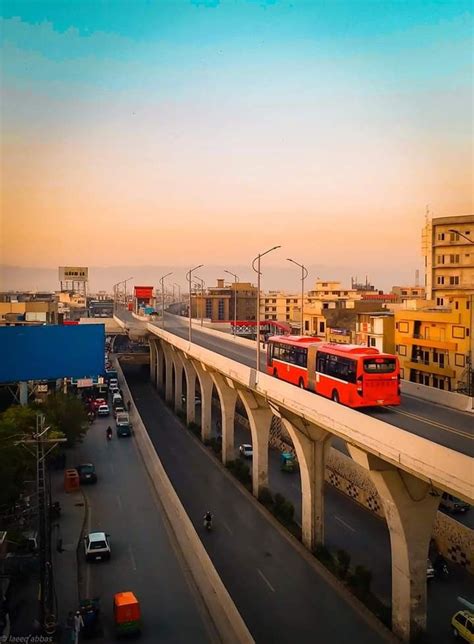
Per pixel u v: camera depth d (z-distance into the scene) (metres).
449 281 90.06
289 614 33.16
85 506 48.44
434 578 36.66
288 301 162.25
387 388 35.19
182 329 107.44
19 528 40.94
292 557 40.59
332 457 54.62
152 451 59.72
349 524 46.00
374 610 33.34
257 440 52.41
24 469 44.50
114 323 126.94
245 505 51.12
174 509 44.97
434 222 91.06
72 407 65.62
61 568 37.00
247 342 78.19
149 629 30.22
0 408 64.62
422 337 67.94
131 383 122.62
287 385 38.53
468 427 30.95
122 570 36.97
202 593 33.62
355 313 98.25
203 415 73.62
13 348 50.47
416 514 30.22
